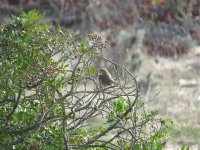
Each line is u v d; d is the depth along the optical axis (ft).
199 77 72.23
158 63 78.89
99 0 92.27
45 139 26.73
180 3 92.58
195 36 90.22
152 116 28.68
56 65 27.32
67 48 27.40
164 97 61.98
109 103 28.81
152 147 27.84
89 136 29.09
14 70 26.30
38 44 26.89
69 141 27.66
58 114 26.81
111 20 90.17
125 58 74.69
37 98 26.76
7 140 27.04
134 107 28.66
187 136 49.29
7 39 26.53
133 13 91.91
